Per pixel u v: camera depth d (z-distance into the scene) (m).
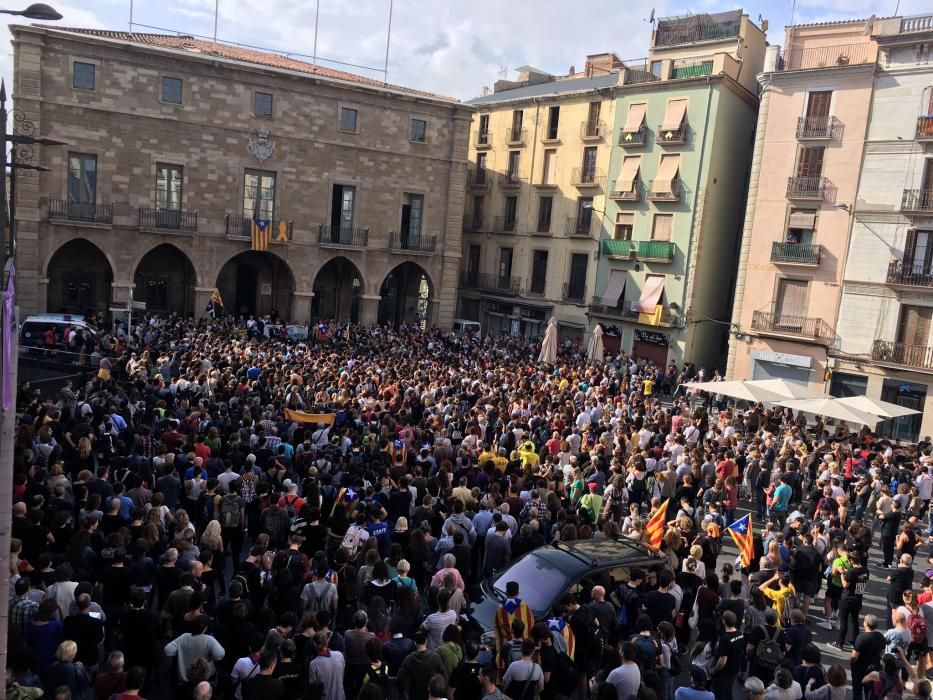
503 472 16.48
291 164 46.31
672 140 45.28
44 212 39.72
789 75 39.03
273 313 45.47
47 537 10.36
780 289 39.94
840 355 37.34
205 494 13.25
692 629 13.09
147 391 19.92
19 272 39.28
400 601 10.04
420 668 8.41
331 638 9.27
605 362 44.41
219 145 44.03
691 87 44.78
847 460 21.77
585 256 50.53
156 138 42.28
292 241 46.94
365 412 19.42
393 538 12.73
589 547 11.91
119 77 40.91
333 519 13.02
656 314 45.50
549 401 24.02
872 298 36.53
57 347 29.14
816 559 13.91
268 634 8.30
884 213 35.97
